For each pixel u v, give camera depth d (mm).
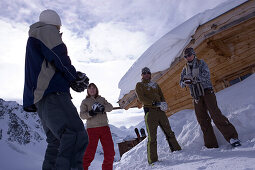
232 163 1870
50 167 1573
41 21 1789
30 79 1639
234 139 2803
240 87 3965
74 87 1700
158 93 4012
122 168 4164
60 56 1563
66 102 1549
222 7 4113
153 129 3539
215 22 4195
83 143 1529
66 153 1430
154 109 3652
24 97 1666
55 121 1476
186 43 4559
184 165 2414
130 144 8898
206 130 3234
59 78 1601
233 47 4883
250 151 2264
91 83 3928
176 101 6273
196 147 3424
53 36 1604
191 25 4340
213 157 2498
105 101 3902
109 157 3504
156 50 4898
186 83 3314
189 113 5176
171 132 3635
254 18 4035
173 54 4785
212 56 5312
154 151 3393
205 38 4320
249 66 4703
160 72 5379
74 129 1494
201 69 3303
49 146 1639
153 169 2908
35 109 1723
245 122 3061
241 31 4684
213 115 3043
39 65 1596
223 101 3848
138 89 3760
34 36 1666
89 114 3496
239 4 3938
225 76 5117
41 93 1538
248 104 3318
